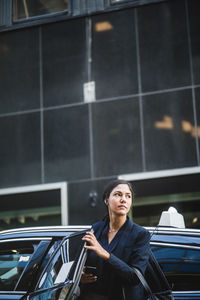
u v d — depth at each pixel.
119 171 9.63
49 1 10.87
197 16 9.86
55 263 2.86
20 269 3.54
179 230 3.35
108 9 10.41
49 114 10.32
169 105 9.64
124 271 2.54
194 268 3.16
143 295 2.63
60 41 10.59
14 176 10.23
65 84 10.37
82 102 10.16
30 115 10.44
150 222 9.25
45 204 9.93
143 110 9.77
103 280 2.66
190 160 9.27
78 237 2.87
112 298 2.65
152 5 10.17
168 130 9.53
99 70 10.22
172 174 9.29
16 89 10.65
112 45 10.26
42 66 10.60
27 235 3.70
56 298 2.52
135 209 9.38
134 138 9.70
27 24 10.85
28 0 10.98
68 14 10.63
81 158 9.91
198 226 8.98
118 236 2.73
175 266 3.20
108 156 9.76
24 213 10.02
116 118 9.89
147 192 9.39
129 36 10.19
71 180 9.87
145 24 10.14
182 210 9.12
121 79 10.04
